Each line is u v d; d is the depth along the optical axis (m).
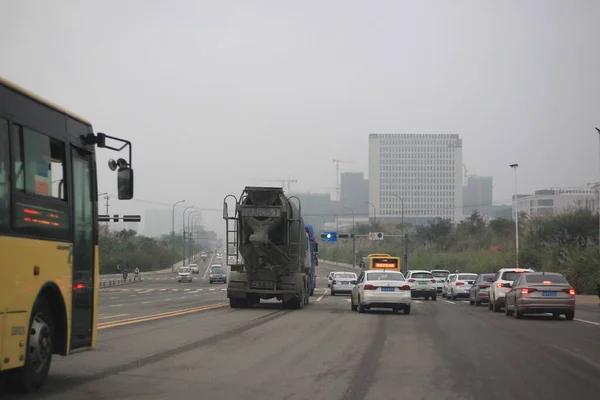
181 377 11.27
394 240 127.19
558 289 25.28
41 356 9.52
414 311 31.06
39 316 9.52
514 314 27.11
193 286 70.50
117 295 48.09
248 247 30.08
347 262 140.12
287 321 23.36
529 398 9.77
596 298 43.59
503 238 93.50
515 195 63.09
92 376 11.30
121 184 10.95
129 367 12.36
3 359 8.14
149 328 20.14
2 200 8.13
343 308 32.47
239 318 24.56
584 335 19.22
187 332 18.97
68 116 10.28
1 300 8.05
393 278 28.58
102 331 19.11
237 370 12.10
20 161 8.67
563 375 11.86
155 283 79.94
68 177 10.16
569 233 67.94
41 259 9.16
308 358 13.79
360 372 12.03
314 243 47.22
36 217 9.04
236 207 30.08
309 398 9.61
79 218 10.55
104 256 103.25
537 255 57.69
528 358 14.12
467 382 11.07
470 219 115.38
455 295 45.53
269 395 9.80
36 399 9.20
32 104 9.10
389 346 16.11
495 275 35.22
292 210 30.55
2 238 8.09
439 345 16.42
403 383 10.93
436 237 111.38
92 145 11.16
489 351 15.28
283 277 30.73
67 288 10.00
